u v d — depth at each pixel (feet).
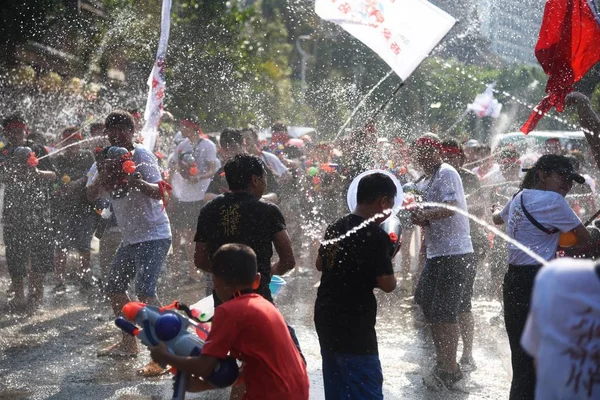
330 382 18.45
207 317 18.81
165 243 26.71
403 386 24.86
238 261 16.12
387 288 18.22
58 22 52.13
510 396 20.29
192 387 16.39
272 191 36.65
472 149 39.86
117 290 26.55
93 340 29.43
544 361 10.82
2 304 34.35
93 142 37.42
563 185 20.24
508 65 130.82
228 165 20.15
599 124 21.86
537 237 19.99
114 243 35.58
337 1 26.86
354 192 21.02
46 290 37.55
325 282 18.70
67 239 37.01
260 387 15.81
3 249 42.22
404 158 38.09
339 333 18.25
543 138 71.72
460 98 115.24
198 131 40.83
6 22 46.34
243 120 69.21
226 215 19.76
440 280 25.14
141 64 61.62
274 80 80.38
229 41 67.72
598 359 10.55
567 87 24.77
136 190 26.03
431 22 26.35
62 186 36.37
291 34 115.85
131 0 60.64
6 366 25.98
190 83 65.36
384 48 26.84
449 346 24.93
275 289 20.13
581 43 24.52
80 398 22.80
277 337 15.85
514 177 39.22
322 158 43.70
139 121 37.68
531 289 19.95
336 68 115.44
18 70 50.93
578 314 10.62
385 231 18.67
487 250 35.53
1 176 33.94
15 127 34.47
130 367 26.00
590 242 19.95
